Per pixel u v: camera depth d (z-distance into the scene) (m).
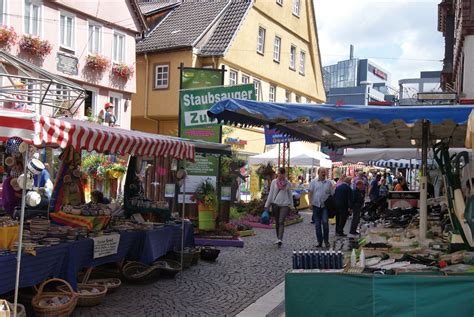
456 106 5.08
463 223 5.84
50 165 12.85
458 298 4.54
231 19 26.41
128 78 22.09
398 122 5.88
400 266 5.25
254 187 25.59
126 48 22.08
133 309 6.53
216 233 12.73
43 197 9.05
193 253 9.48
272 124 6.72
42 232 6.65
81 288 6.81
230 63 25.25
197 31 25.45
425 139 6.83
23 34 17.12
